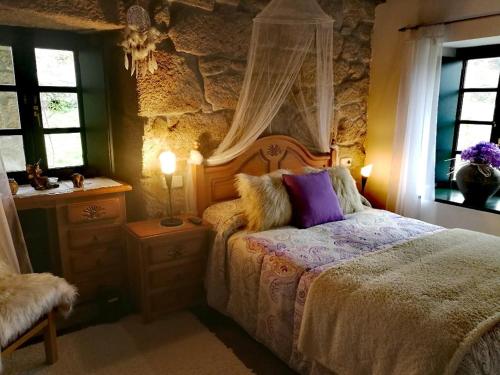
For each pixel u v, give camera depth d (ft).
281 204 9.25
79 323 8.87
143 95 9.00
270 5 9.75
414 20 11.69
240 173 9.95
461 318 5.32
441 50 11.05
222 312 8.96
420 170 11.82
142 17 8.58
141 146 9.29
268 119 10.42
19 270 7.86
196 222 9.26
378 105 13.01
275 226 9.20
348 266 6.93
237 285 8.44
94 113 10.12
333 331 6.21
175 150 9.79
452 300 5.76
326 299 6.37
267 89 10.21
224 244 8.84
